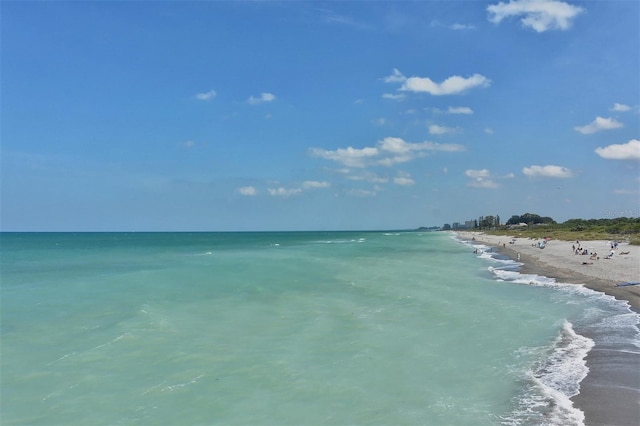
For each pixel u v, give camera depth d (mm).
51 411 10438
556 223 152750
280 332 17047
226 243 120750
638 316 19469
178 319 19219
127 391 11516
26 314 20484
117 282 32000
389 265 45625
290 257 58844
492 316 19750
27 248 91812
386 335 16578
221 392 11406
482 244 95688
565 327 17609
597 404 10203
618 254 47969
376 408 10398
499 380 12000
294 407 10523
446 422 9594
